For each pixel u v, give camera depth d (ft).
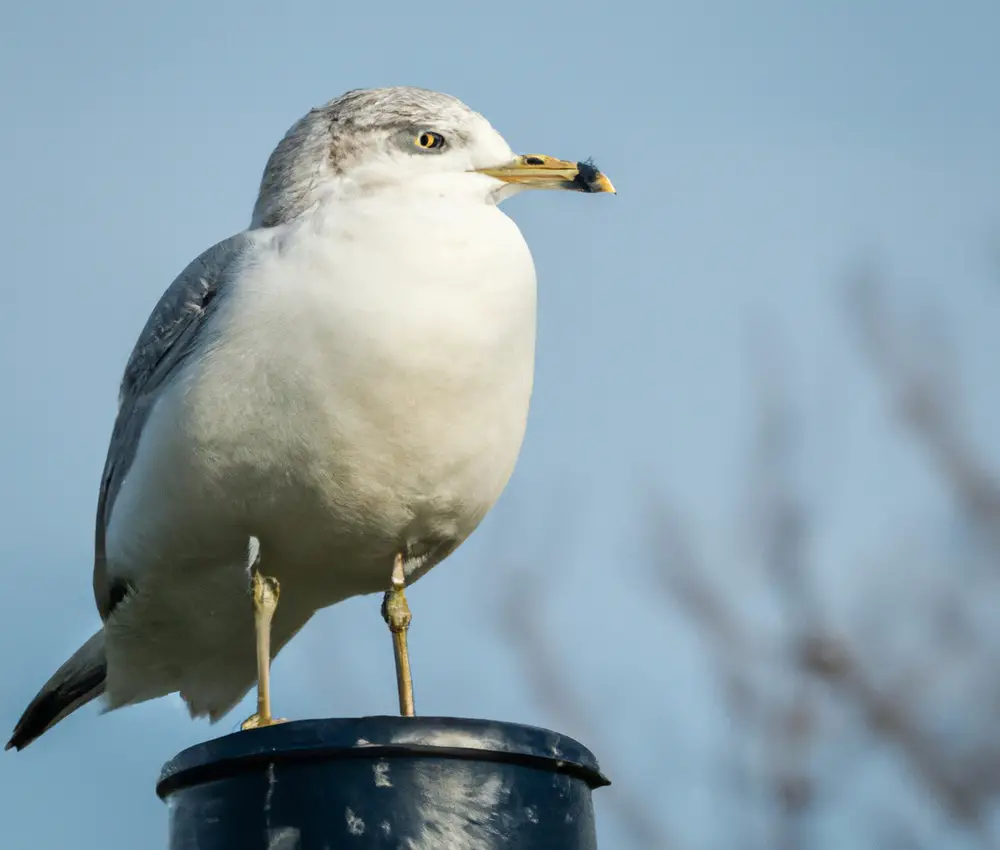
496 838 24.08
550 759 24.72
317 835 23.72
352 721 24.02
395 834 23.72
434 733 24.09
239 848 24.02
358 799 23.82
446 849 23.81
